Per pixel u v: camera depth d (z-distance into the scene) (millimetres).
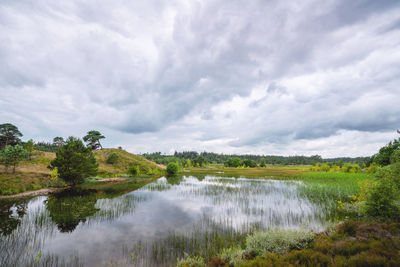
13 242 11414
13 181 32531
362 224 11047
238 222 14891
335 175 43781
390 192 14375
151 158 157500
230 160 140875
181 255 9680
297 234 10188
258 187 33312
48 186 34594
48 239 11875
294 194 26516
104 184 39688
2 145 67375
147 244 11031
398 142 41281
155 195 26453
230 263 8203
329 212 17156
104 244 11102
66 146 39906
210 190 30297
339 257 7215
